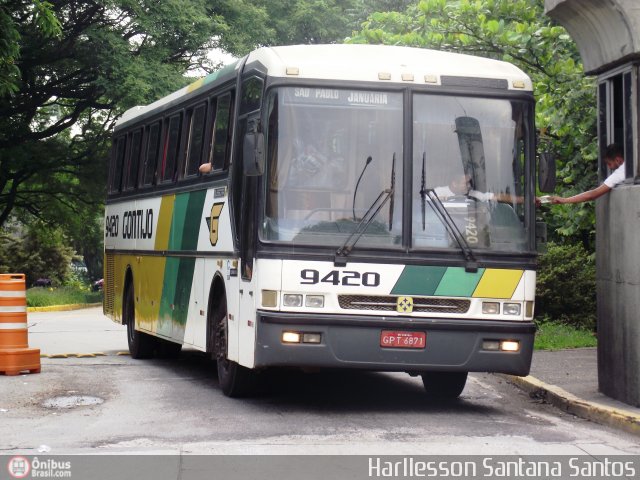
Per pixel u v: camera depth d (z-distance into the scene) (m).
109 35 34.03
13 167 37.56
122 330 24.28
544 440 9.30
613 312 11.40
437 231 10.55
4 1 22.16
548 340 17.19
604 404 10.96
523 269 10.68
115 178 18.89
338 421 10.21
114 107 37.69
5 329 13.80
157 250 15.40
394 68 10.80
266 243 10.37
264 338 10.27
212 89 13.16
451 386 12.10
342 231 10.42
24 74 35.59
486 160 10.80
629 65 11.29
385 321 10.30
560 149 17.72
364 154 10.60
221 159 12.39
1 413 10.57
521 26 17.48
